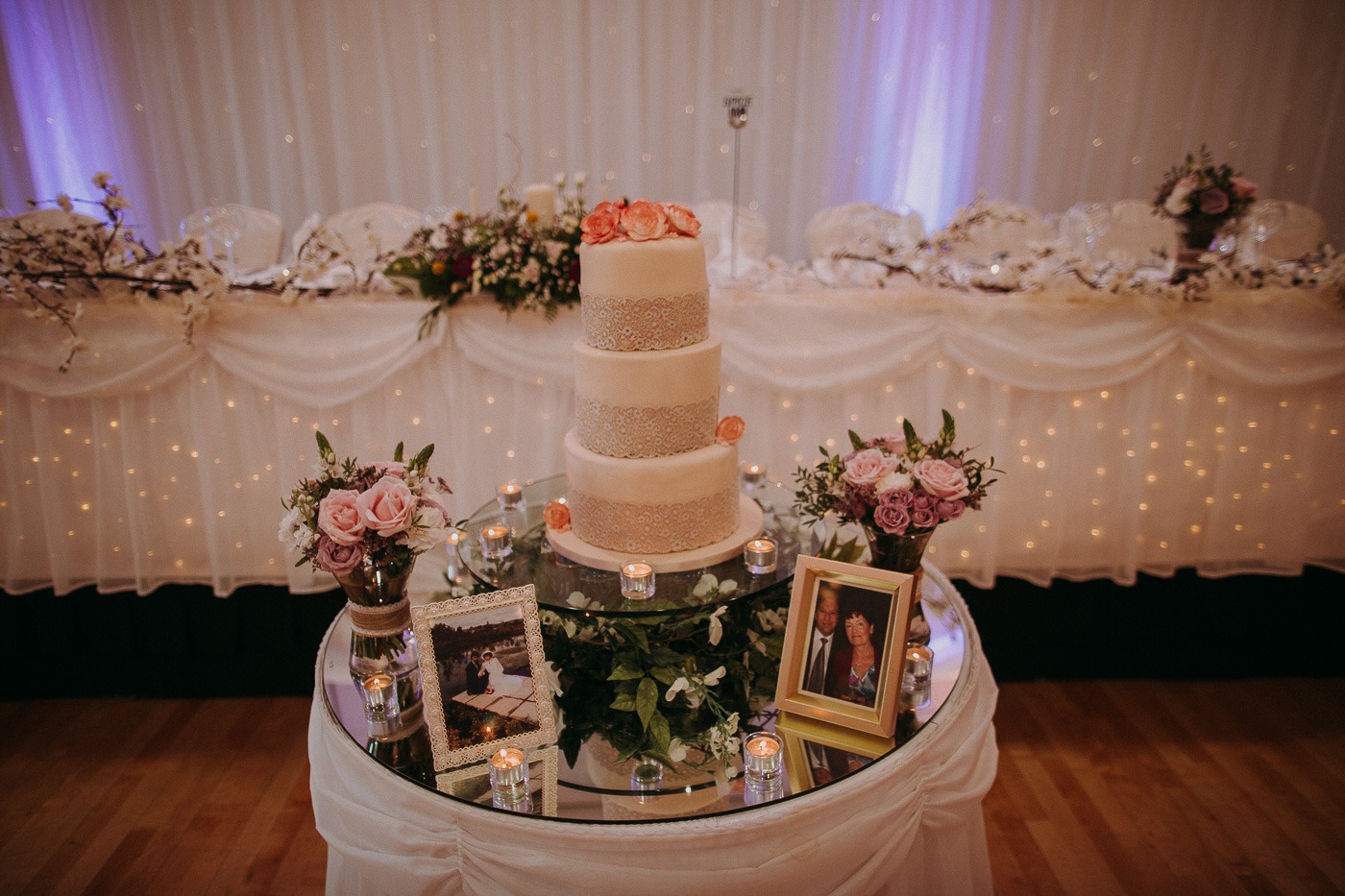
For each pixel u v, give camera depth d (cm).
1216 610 323
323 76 479
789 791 160
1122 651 329
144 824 263
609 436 196
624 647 192
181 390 290
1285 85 489
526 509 235
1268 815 262
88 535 299
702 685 180
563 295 283
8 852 253
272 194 496
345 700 186
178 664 319
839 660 176
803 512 212
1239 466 303
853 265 308
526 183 505
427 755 172
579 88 487
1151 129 499
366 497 170
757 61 489
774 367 297
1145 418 297
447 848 159
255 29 468
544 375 294
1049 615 324
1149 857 247
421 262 286
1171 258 351
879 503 186
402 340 290
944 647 202
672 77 492
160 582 305
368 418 300
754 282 305
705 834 152
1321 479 303
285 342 286
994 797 271
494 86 488
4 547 296
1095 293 287
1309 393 295
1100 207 332
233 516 301
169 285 279
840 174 511
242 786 279
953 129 505
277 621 315
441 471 308
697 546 203
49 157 480
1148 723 305
